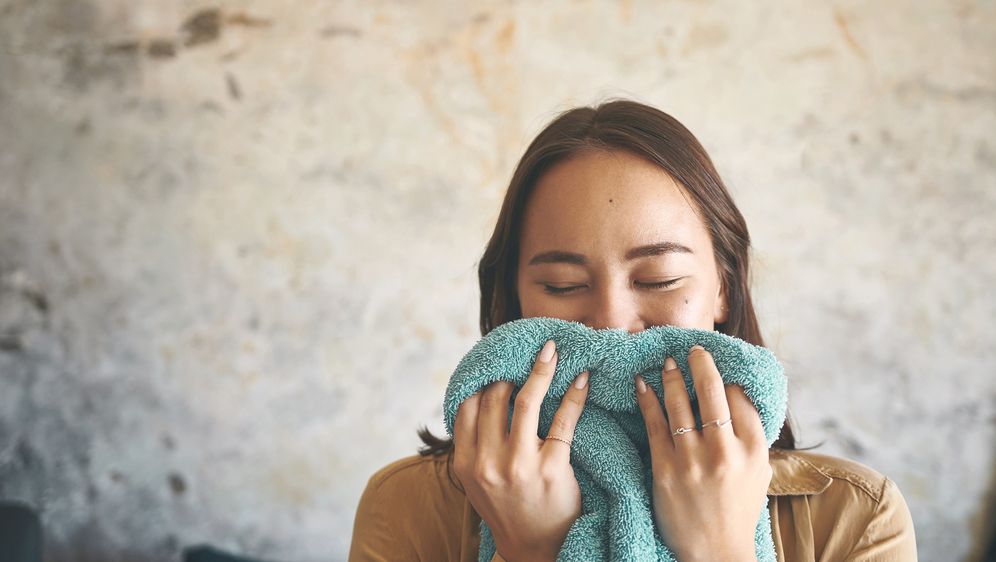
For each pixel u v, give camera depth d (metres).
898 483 2.05
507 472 0.73
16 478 2.06
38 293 2.05
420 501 0.92
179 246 2.06
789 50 2.03
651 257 0.78
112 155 2.04
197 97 2.04
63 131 2.04
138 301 2.06
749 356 0.73
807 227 2.04
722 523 0.69
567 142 0.82
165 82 2.04
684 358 0.75
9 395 2.06
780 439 0.99
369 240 2.07
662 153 0.81
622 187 0.79
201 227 2.06
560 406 0.76
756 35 2.03
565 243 0.79
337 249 2.07
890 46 2.03
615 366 0.76
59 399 2.06
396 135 2.05
